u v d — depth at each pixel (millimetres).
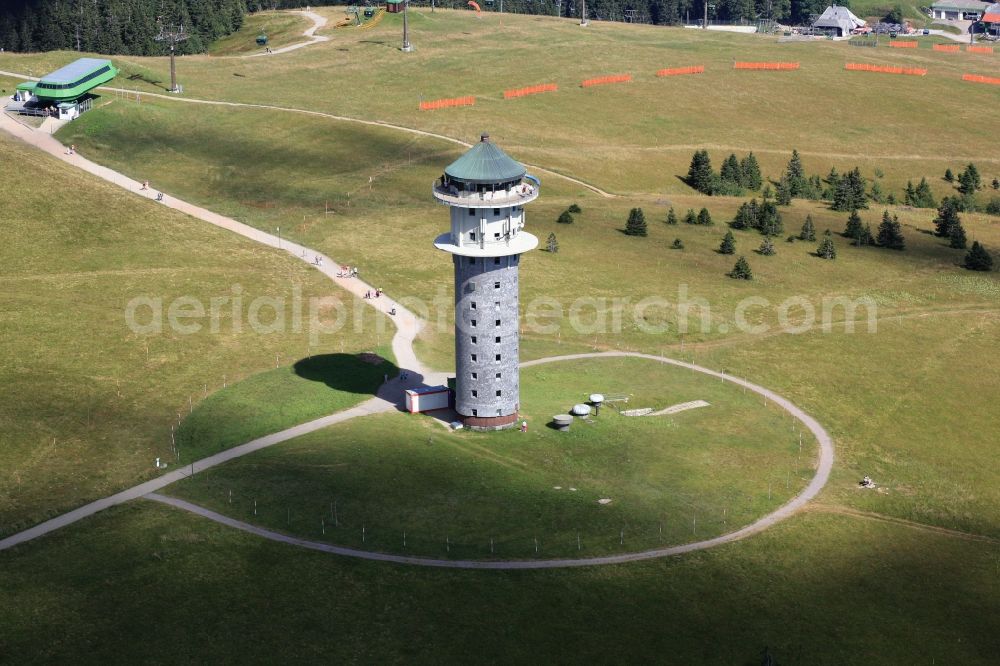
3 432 152500
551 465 147250
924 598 123188
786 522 136875
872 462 156125
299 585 119062
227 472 143250
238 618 113500
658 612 117188
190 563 122375
